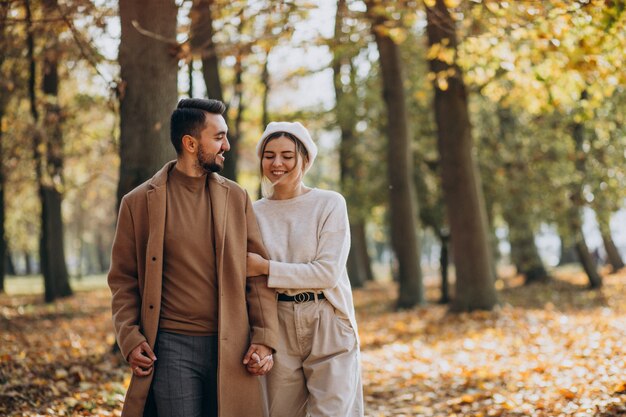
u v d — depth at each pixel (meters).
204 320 3.40
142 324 3.31
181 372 3.31
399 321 12.91
